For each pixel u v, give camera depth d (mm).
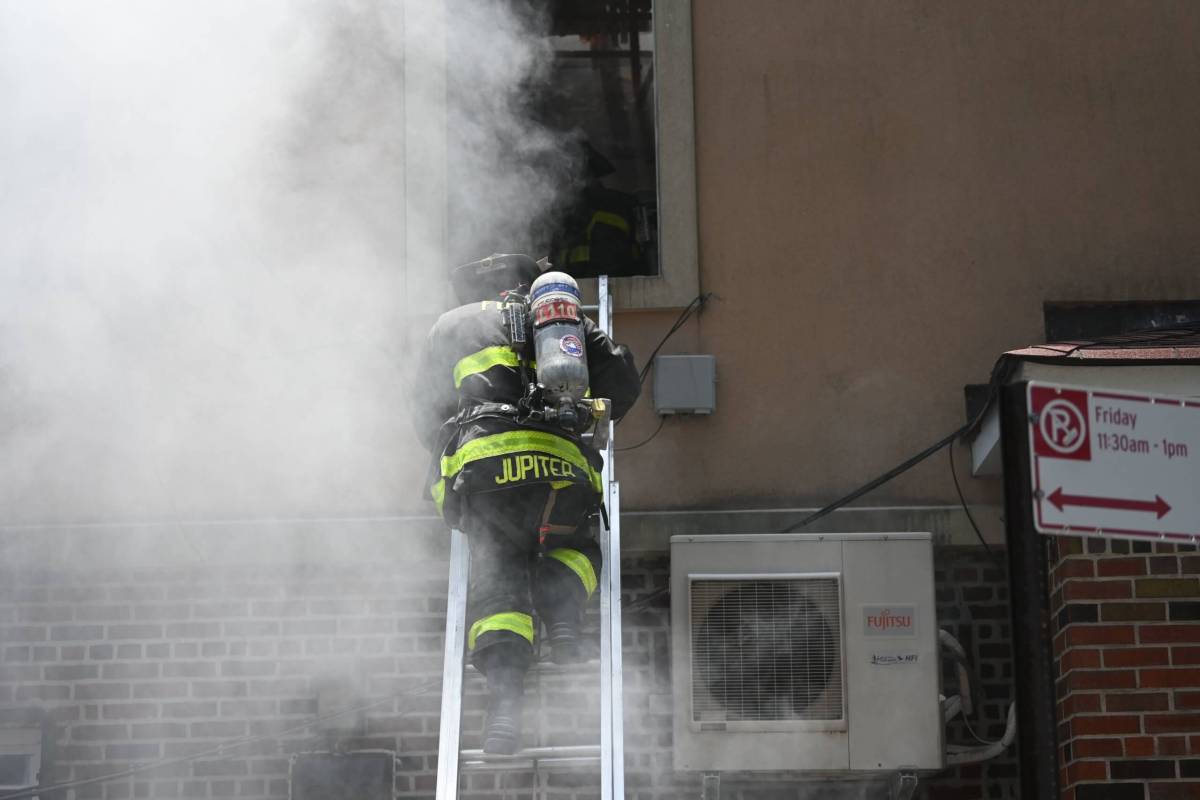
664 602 15609
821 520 15586
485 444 11812
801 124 16656
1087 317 16125
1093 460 8219
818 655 14531
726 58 16828
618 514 12930
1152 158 16469
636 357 16141
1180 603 13750
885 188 16469
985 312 16141
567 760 12141
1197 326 15734
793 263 16312
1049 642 8492
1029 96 16641
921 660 14484
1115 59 16703
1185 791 13398
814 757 14328
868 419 15914
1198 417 8383
